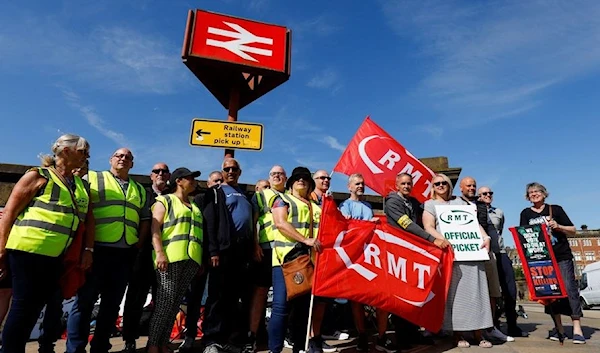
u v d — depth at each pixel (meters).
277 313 3.28
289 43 6.05
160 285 3.37
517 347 4.11
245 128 5.46
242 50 5.70
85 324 3.13
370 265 3.70
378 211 7.52
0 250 2.52
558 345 4.23
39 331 4.91
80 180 3.10
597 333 5.16
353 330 5.20
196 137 5.25
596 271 18.61
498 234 5.29
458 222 4.28
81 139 2.99
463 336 4.65
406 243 3.95
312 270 3.41
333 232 3.64
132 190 3.59
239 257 3.81
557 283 4.25
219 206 3.80
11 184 5.42
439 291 3.98
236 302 3.81
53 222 2.67
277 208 3.49
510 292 5.00
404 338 3.98
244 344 3.93
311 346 3.72
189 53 5.41
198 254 3.55
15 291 2.51
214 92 6.14
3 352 2.44
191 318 4.00
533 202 4.74
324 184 4.66
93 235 3.12
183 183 3.71
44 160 2.96
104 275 3.26
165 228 3.46
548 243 4.34
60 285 2.81
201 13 5.65
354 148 5.98
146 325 5.00
